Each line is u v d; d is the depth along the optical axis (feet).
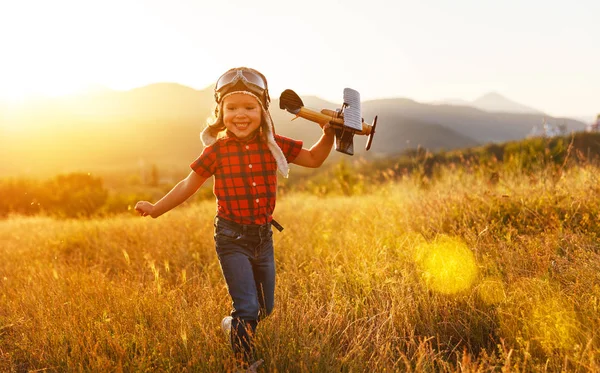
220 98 9.02
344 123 9.05
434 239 13.91
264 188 9.17
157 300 11.50
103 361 8.80
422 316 10.34
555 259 11.25
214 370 8.37
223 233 9.03
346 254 14.40
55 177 78.95
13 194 65.98
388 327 9.69
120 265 17.40
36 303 12.10
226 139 9.14
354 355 8.84
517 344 8.80
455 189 19.20
